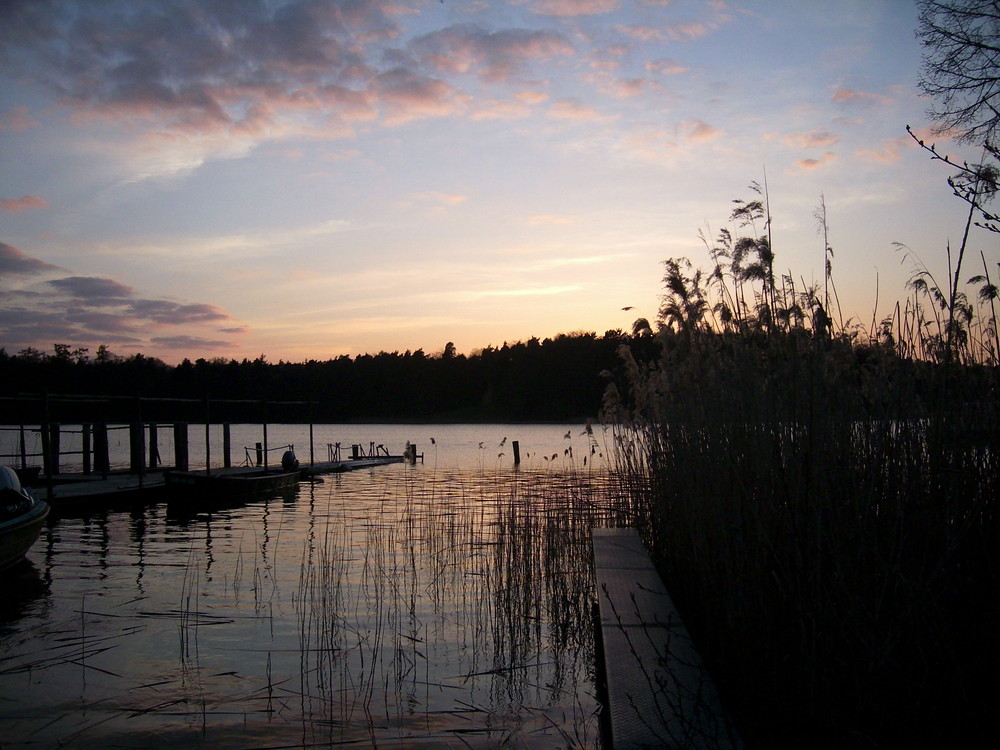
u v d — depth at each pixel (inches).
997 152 149.6
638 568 259.1
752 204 200.1
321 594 385.1
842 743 133.7
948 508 141.0
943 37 270.5
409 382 3676.2
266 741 217.2
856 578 146.5
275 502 829.8
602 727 217.2
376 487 984.9
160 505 798.5
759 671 160.2
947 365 152.1
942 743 127.7
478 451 1828.2
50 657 291.9
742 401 193.8
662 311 283.9
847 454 160.6
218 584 415.8
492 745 211.3
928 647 137.1
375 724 228.4
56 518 698.2
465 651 297.6
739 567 170.9
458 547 508.1
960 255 149.6
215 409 2940.5
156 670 277.1
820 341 179.2
